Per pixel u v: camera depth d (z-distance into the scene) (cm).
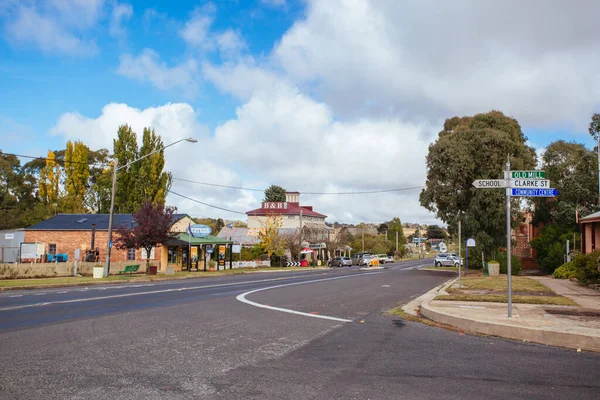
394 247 11338
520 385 618
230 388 602
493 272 3120
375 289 2238
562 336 880
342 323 1158
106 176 6575
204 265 4569
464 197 4188
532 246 3956
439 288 2216
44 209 5959
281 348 850
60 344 869
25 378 643
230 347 856
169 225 3794
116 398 560
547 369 702
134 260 4303
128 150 5694
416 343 903
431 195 4275
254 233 7912
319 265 7125
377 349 845
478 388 604
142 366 712
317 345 880
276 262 6494
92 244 4119
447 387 609
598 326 959
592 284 1972
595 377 657
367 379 646
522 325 973
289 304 1577
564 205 3872
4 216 5934
